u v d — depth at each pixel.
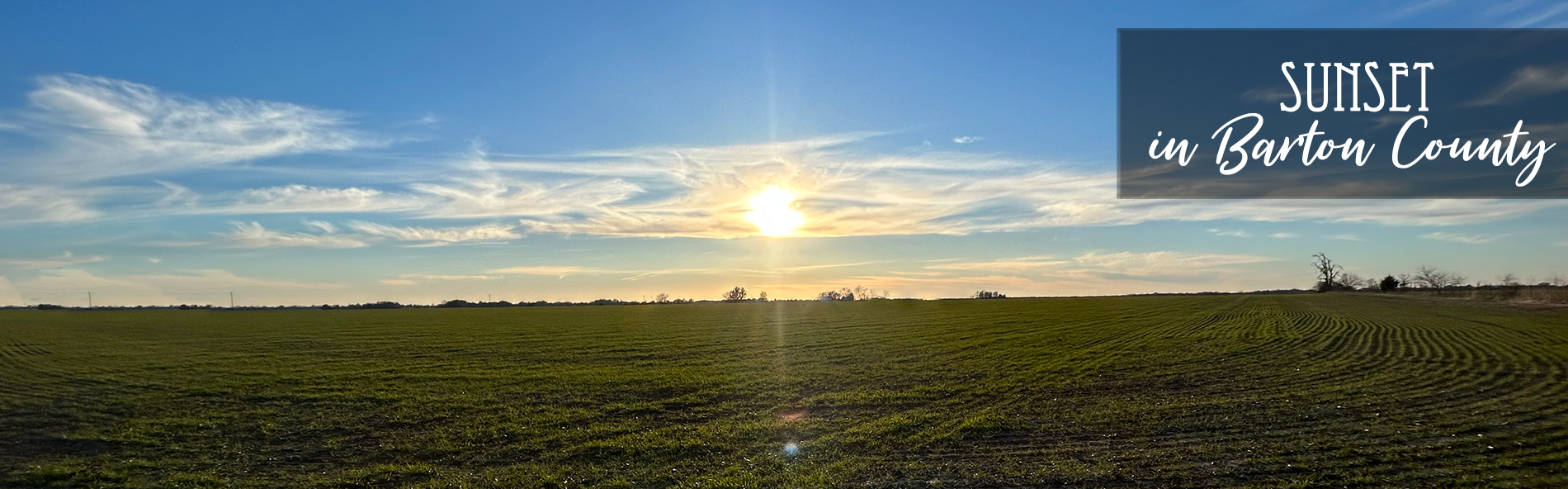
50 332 60.84
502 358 40.53
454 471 16.88
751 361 38.00
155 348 47.56
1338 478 13.90
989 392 25.81
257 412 24.02
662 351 44.12
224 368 36.31
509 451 18.59
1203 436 17.67
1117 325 59.66
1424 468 14.32
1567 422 17.56
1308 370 28.27
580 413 23.44
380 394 27.42
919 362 35.81
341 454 18.70
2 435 20.75
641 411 23.83
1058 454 16.61
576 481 15.84
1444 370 26.59
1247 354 34.81
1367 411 19.84
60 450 19.19
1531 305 66.56
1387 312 62.56
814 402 24.67
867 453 17.28
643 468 16.73
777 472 15.88
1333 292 152.50
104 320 81.56
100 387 29.48
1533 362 27.53
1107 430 18.84
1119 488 14.00
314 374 33.53
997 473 15.26
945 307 105.56
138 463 17.81
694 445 18.52
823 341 49.66
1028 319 71.44
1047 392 25.44
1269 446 16.39
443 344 49.84
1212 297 137.12
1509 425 17.42
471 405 25.08
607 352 43.94
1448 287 123.38
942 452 17.22
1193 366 31.02
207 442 20.03
